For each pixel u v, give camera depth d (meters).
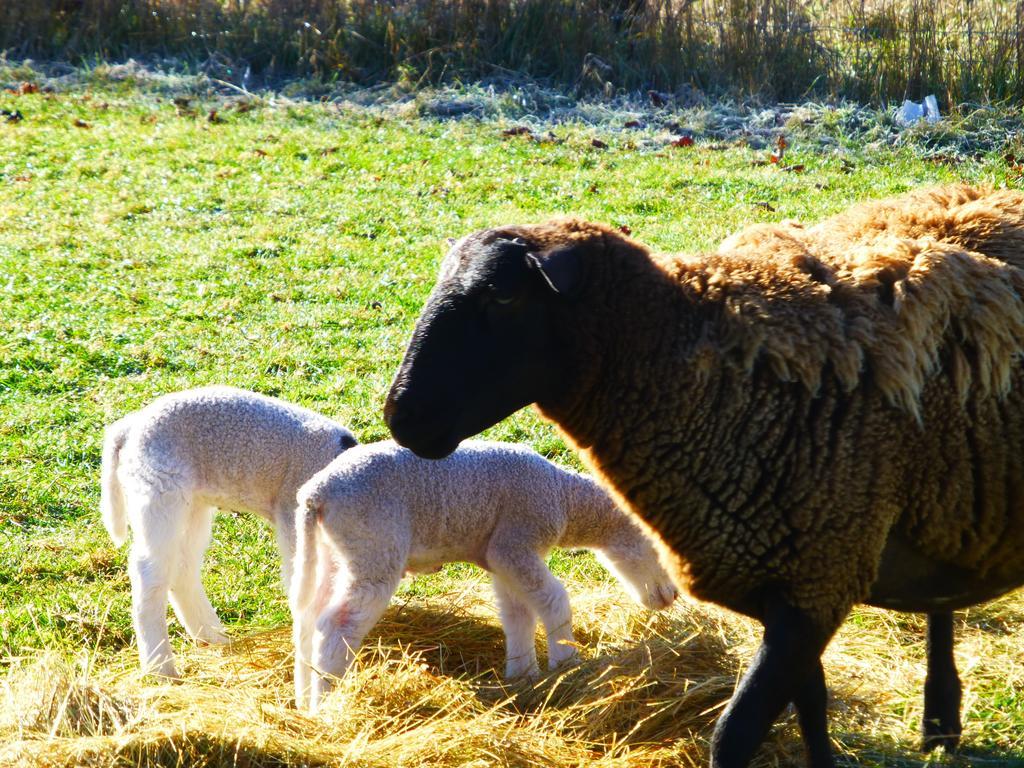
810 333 5.52
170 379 12.31
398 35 24.58
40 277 15.20
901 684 7.25
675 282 5.80
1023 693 7.04
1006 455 5.45
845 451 5.42
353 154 20.36
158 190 18.75
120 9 25.84
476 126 21.72
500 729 6.68
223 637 8.29
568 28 23.94
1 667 7.77
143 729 6.25
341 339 13.40
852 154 19.48
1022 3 21.56
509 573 7.94
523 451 8.34
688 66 23.00
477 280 5.62
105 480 8.34
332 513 7.50
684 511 5.64
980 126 20.02
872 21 22.77
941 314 5.49
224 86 24.20
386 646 7.96
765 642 5.49
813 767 5.77
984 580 5.79
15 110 22.36
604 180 18.72
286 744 6.29
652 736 6.86
